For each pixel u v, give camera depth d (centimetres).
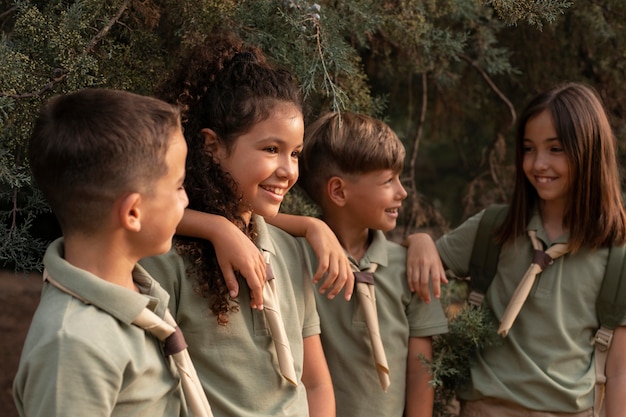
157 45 227
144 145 145
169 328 153
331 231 211
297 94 191
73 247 148
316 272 201
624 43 320
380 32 287
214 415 175
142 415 147
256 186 186
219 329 177
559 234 238
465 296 329
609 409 232
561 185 233
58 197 147
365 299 221
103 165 143
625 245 235
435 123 390
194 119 188
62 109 148
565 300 234
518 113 361
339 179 227
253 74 187
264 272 177
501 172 371
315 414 198
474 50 330
